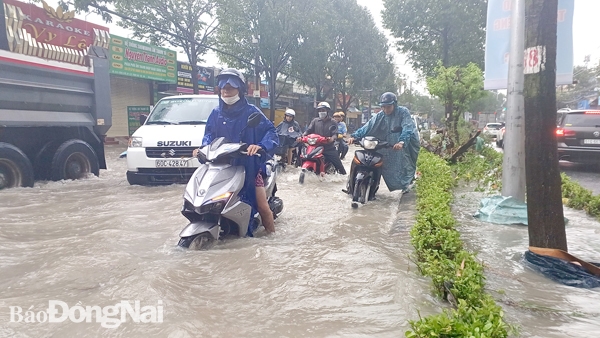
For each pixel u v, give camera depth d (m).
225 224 4.13
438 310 2.67
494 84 6.92
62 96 7.96
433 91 12.80
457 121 13.10
